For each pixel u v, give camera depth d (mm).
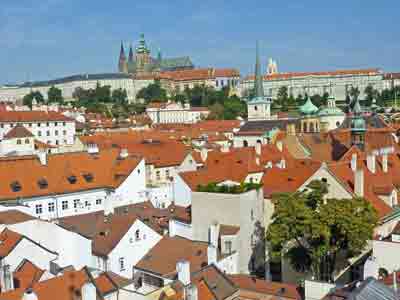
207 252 77438
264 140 186750
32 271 67750
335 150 135125
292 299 62344
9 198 102750
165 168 141375
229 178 112375
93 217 91812
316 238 70625
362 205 70625
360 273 72938
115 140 171250
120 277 69562
